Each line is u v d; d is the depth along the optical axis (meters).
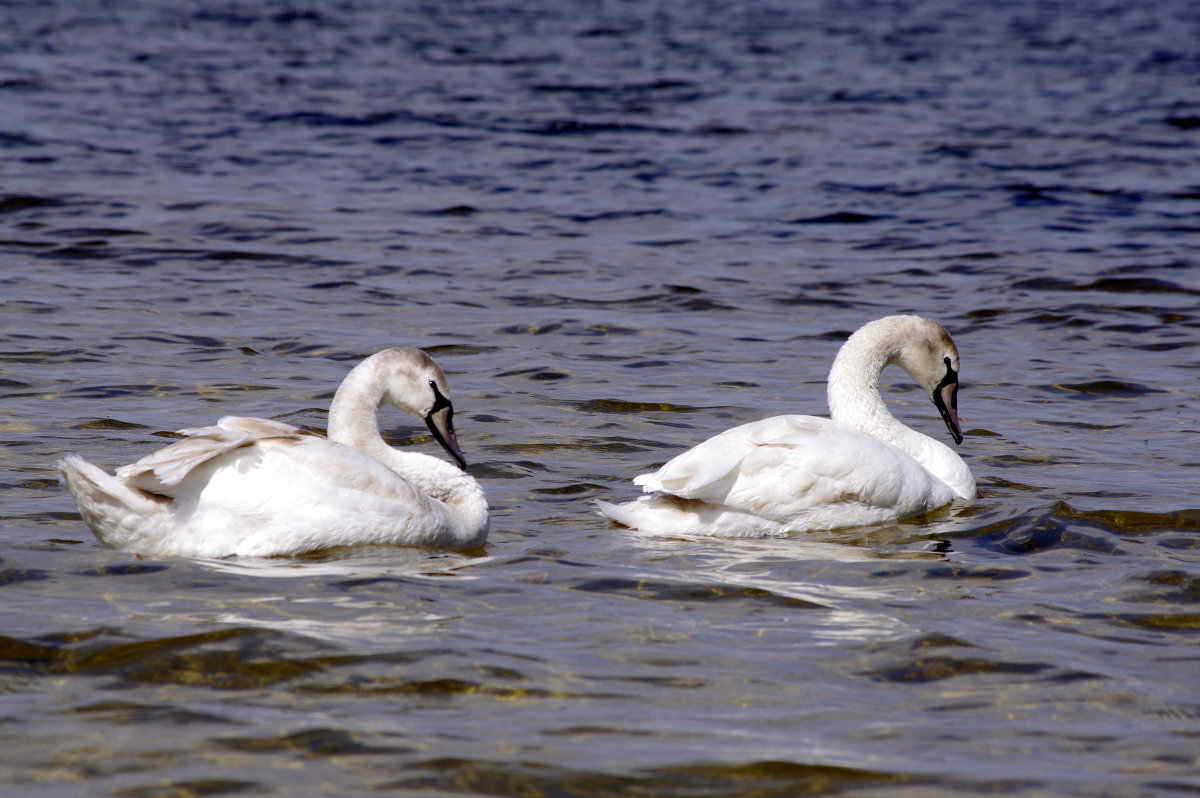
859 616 8.89
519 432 14.48
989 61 62.44
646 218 29.31
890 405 16.61
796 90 51.41
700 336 19.66
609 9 92.88
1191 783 6.58
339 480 10.15
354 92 48.38
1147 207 30.80
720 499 11.20
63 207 27.83
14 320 18.92
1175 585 9.66
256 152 36.25
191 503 9.88
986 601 9.28
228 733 6.87
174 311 20.09
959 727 7.18
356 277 23.08
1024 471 13.46
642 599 9.13
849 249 26.55
